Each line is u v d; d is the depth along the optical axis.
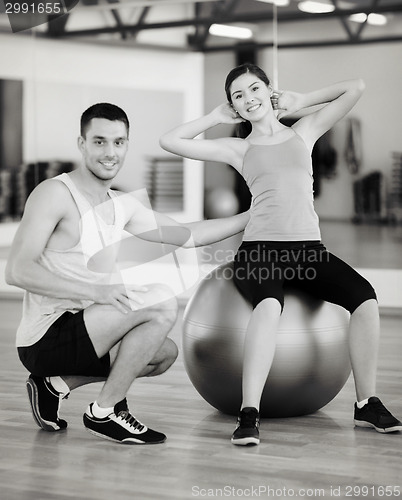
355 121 7.41
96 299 3.11
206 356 3.56
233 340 3.47
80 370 3.19
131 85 8.13
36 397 3.35
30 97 8.58
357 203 7.43
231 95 3.69
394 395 4.05
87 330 3.12
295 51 7.51
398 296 7.24
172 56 7.97
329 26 7.39
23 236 3.14
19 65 8.39
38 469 2.89
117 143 3.27
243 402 3.31
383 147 7.34
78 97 8.25
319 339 3.49
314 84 7.47
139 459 3.01
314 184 7.55
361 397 3.49
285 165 3.61
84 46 8.19
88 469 2.89
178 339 5.88
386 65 7.27
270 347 3.34
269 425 3.53
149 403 3.94
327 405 3.91
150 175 8.17
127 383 3.20
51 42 8.24
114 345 3.22
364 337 3.46
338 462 2.97
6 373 4.67
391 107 7.28
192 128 3.78
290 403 3.55
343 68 7.39
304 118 3.79
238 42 7.70
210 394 3.66
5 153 8.96
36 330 3.23
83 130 3.27
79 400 3.98
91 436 3.33
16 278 3.12
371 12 7.26
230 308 3.53
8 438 3.30
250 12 7.63
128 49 8.09
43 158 8.39
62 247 3.26
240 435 3.20
